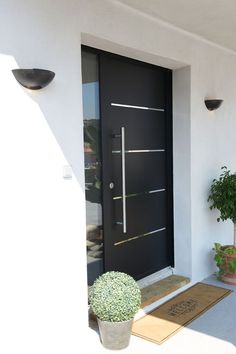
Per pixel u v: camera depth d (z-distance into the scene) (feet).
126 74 11.06
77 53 8.41
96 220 10.39
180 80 12.27
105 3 9.00
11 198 7.34
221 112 13.73
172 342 8.96
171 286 11.69
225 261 12.47
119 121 10.87
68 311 8.40
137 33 9.94
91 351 8.55
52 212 8.02
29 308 7.70
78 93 8.45
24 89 7.47
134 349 8.66
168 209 12.92
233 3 9.41
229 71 14.11
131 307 8.43
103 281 8.75
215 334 9.31
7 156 7.25
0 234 7.20
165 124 12.66
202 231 12.96
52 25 7.89
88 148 10.05
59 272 8.20
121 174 10.98
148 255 12.17
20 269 7.52
